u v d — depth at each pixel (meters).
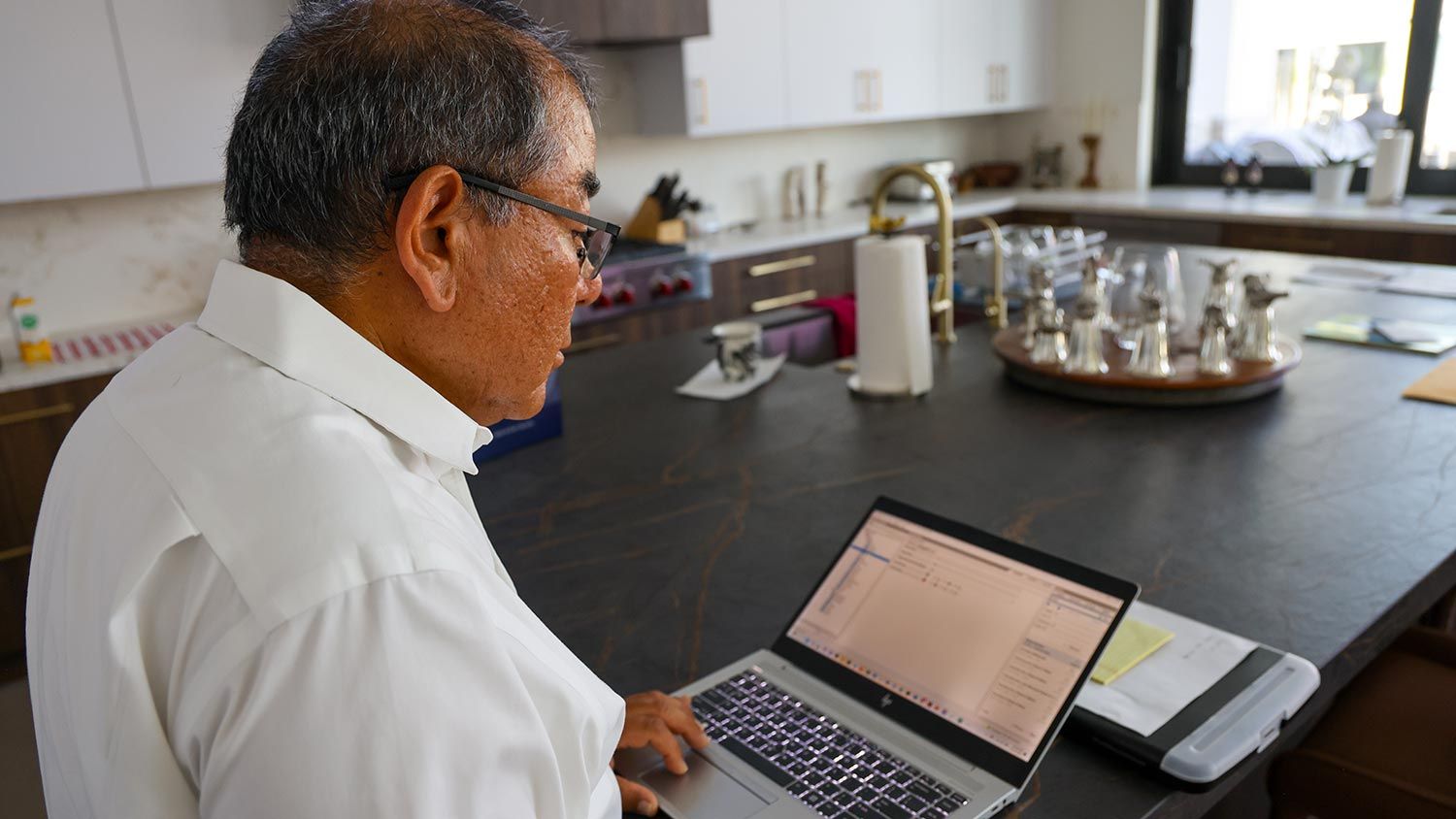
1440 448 1.53
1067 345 2.03
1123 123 4.81
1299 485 1.43
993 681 0.88
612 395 2.07
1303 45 4.29
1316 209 3.93
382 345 0.63
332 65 0.58
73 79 2.62
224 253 3.30
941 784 0.82
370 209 0.58
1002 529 1.34
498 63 0.60
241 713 0.49
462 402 0.68
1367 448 1.55
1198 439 1.64
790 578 1.23
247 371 0.59
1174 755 0.82
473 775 0.53
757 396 2.02
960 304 2.70
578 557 1.32
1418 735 1.22
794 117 4.07
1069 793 0.83
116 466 0.58
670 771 0.87
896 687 0.93
